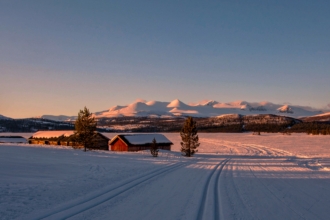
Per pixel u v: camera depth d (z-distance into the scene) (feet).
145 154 162.20
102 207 36.68
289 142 306.55
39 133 259.19
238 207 38.45
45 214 32.71
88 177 64.23
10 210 34.06
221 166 99.86
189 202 40.57
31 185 50.57
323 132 474.90
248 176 72.59
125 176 67.92
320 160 132.16
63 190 47.65
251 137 433.07
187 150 158.20
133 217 32.22
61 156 125.08
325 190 53.72
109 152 170.50
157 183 57.93
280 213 35.96
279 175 75.92
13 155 118.32
